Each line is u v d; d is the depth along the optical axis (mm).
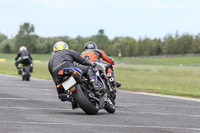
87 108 30188
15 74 106250
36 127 24250
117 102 42875
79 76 30047
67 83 29953
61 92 31344
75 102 30984
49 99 43000
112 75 36656
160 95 55156
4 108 33500
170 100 47250
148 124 27391
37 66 190750
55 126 24859
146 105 40625
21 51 78812
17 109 33156
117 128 25094
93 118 29125
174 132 24547
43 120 27203
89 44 37375
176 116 32562
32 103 38500
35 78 90250
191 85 91812
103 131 23828
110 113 32969
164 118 31000
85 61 31828
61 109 34469
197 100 48719
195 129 26062
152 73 166500
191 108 39188
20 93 49344
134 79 108188
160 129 25438
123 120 28812
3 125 24625
